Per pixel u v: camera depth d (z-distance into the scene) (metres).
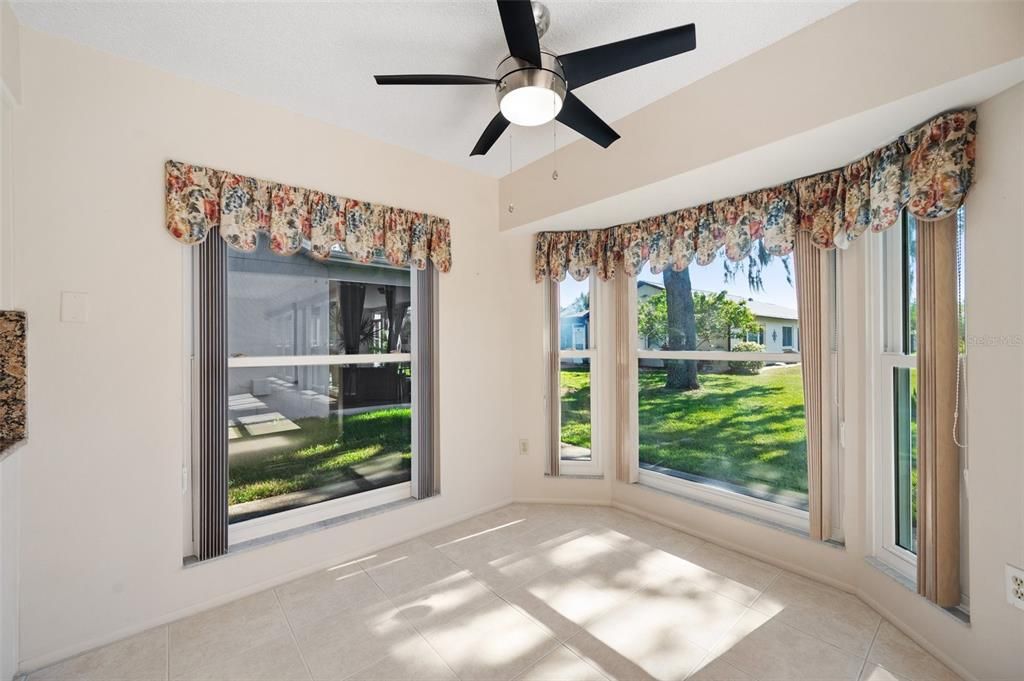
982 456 1.55
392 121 2.51
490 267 3.35
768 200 2.41
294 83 2.14
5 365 1.64
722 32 1.80
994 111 1.51
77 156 1.83
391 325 3.03
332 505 2.71
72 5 1.63
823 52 1.72
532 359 3.50
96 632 1.84
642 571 2.43
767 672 1.68
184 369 2.14
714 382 2.96
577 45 1.87
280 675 1.68
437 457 3.04
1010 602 1.46
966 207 1.60
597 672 1.69
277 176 2.34
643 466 3.35
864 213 1.99
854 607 2.09
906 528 2.04
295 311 2.62
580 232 3.36
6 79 1.59
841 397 2.31
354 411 2.86
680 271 2.95
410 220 2.86
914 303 2.00
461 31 1.77
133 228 1.95
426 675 1.68
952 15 1.43
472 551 2.69
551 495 3.49
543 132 2.65
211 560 2.13
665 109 2.28
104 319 1.88
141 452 1.96
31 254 1.73
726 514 2.73
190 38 1.81
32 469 1.73
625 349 3.33
